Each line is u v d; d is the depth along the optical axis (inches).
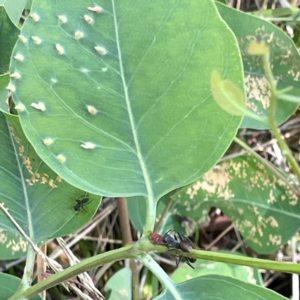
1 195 4.6
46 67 3.9
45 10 3.9
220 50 3.8
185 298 3.9
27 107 3.8
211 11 3.8
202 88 3.8
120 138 4.0
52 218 4.6
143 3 3.9
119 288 6.1
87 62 3.9
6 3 4.8
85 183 3.8
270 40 6.0
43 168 4.5
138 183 4.0
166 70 3.9
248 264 3.5
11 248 5.5
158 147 4.0
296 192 6.7
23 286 4.3
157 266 3.9
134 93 4.0
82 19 4.0
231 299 4.0
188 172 4.0
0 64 4.7
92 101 3.9
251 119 6.0
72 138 3.9
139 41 3.9
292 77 6.1
